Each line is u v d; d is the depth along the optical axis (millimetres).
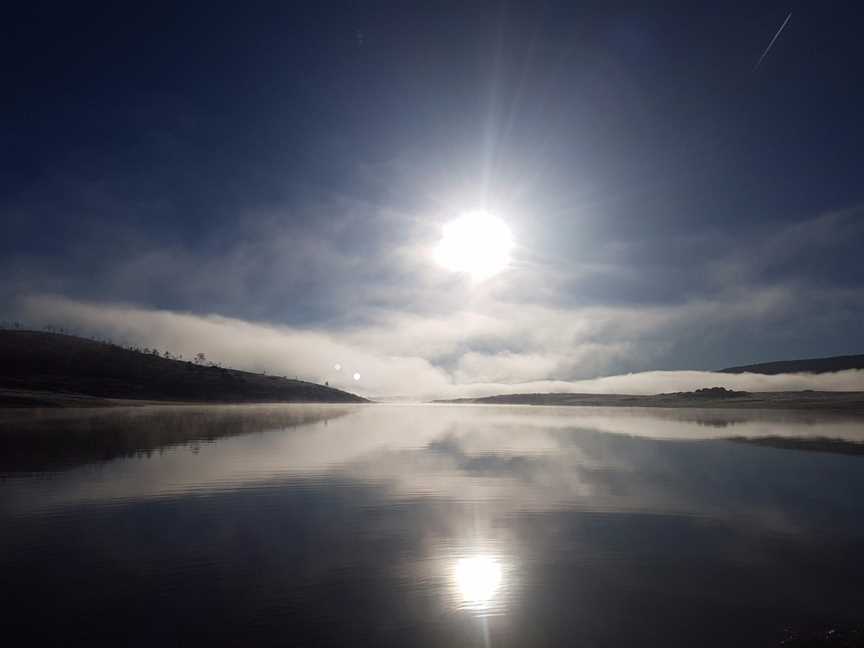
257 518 18781
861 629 10211
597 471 29500
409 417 101438
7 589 12383
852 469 30172
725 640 9844
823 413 107750
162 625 10570
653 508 20422
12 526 17688
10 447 38281
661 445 43719
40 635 10203
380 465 31484
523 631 10258
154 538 16344
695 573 13398
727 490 23938
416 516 19141
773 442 45938
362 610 11234
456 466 31234
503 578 13062
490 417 100938
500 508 20328
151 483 25125
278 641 9914
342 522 18266
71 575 13266
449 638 9984
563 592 12227
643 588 12414
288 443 44344
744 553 14992
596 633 10164
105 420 70750
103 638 10055
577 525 17969
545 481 26188
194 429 58344
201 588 12445
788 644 9672
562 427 68000
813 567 13852
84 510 19875
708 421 81188
